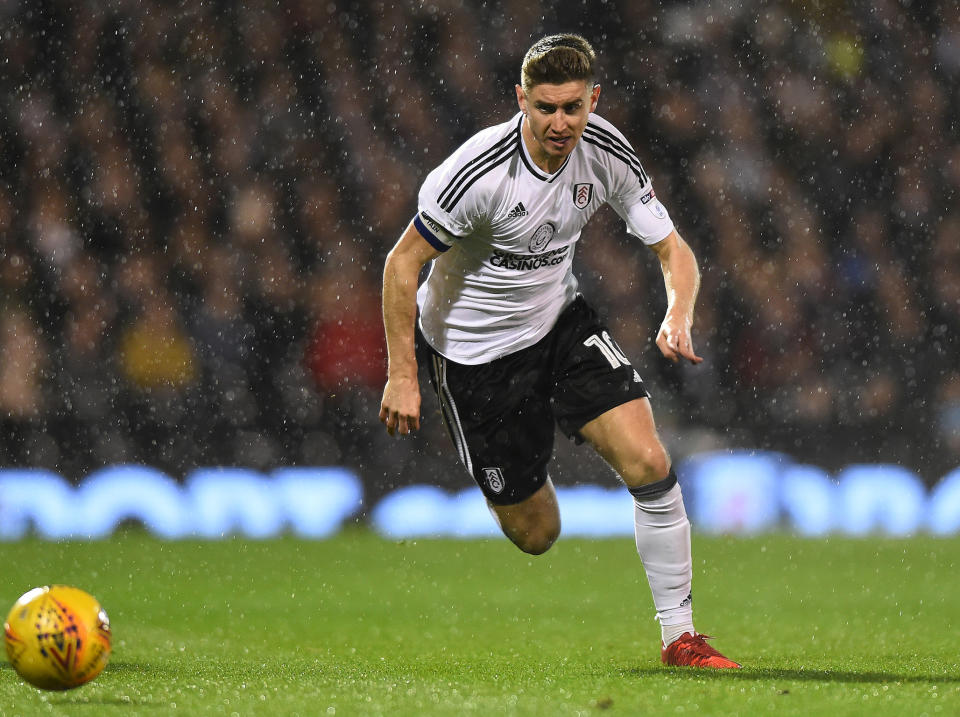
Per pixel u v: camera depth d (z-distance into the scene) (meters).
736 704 12.90
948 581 28.77
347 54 52.44
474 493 41.16
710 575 29.89
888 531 41.50
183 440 44.25
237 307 47.00
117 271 47.47
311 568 30.67
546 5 54.25
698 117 53.62
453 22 53.44
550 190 16.30
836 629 21.66
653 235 17.19
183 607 24.22
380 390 44.94
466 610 24.17
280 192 49.78
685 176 52.91
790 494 41.34
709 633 21.23
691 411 47.28
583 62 14.92
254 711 12.48
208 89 50.94
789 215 52.41
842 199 53.19
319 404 44.53
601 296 48.19
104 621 12.70
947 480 42.88
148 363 45.31
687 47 54.44
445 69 52.94
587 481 41.00
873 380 49.12
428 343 18.39
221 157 50.06
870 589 27.44
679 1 54.69
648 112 53.62
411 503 41.62
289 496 40.78
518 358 17.80
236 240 48.62
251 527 40.00
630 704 12.89
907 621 22.67
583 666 16.67
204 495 39.94
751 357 48.84
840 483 42.19
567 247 17.16
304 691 13.90
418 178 51.09
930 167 54.09
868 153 53.91
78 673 12.44
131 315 46.44
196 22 51.38
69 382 44.66
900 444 47.75
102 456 43.84
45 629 12.34
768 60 54.66
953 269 52.12
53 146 49.00
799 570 30.81
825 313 50.59
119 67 50.53
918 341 50.44
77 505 38.38
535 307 17.55
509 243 16.69
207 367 45.78
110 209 48.38
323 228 49.47
